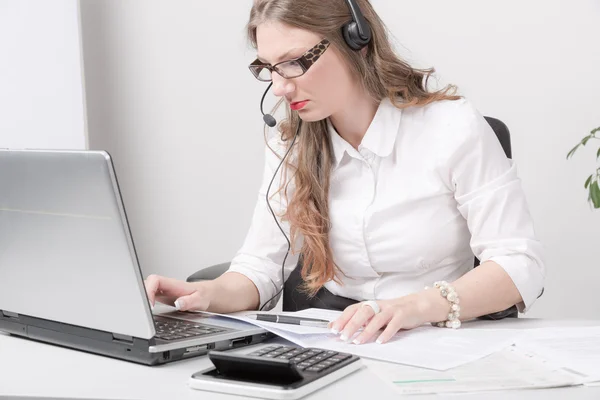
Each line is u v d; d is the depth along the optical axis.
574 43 2.86
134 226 3.57
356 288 1.69
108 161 0.95
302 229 1.62
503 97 2.96
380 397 0.90
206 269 1.87
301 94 1.44
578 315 2.95
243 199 3.41
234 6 3.32
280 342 1.24
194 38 3.40
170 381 0.98
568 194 2.92
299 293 1.77
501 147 1.58
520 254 1.46
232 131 3.39
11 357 1.11
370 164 1.60
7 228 1.11
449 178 1.55
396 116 1.59
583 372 0.97
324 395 0.91
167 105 3.47
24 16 3.26
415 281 1.64
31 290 1.15
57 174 1.00
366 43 1.48
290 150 1.68
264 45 1.43
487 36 2.95
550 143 2.93
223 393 0.92
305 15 1.40
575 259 2.94
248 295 1.59
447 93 1.66
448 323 1.31
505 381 0.95
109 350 1.10
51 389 0.95
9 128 3.28
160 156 3.51
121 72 3.52
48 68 3.25
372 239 1.60
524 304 1.43
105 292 1.04
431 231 1.58
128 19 3.48
